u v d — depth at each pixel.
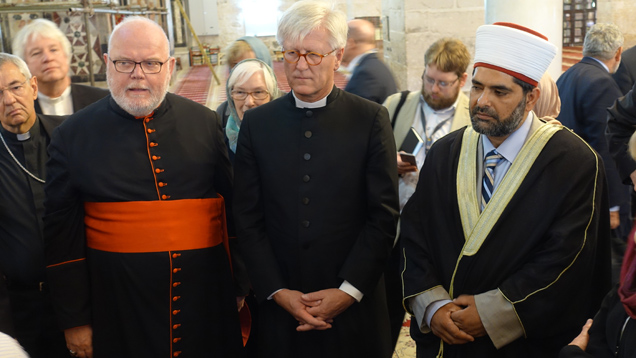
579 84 4.16
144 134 2.49
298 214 2.47
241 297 2.84
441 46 3.08
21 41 3.32
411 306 2.34
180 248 2.48
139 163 2.46
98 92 3.53
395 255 3.21
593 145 4.07
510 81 2.10
